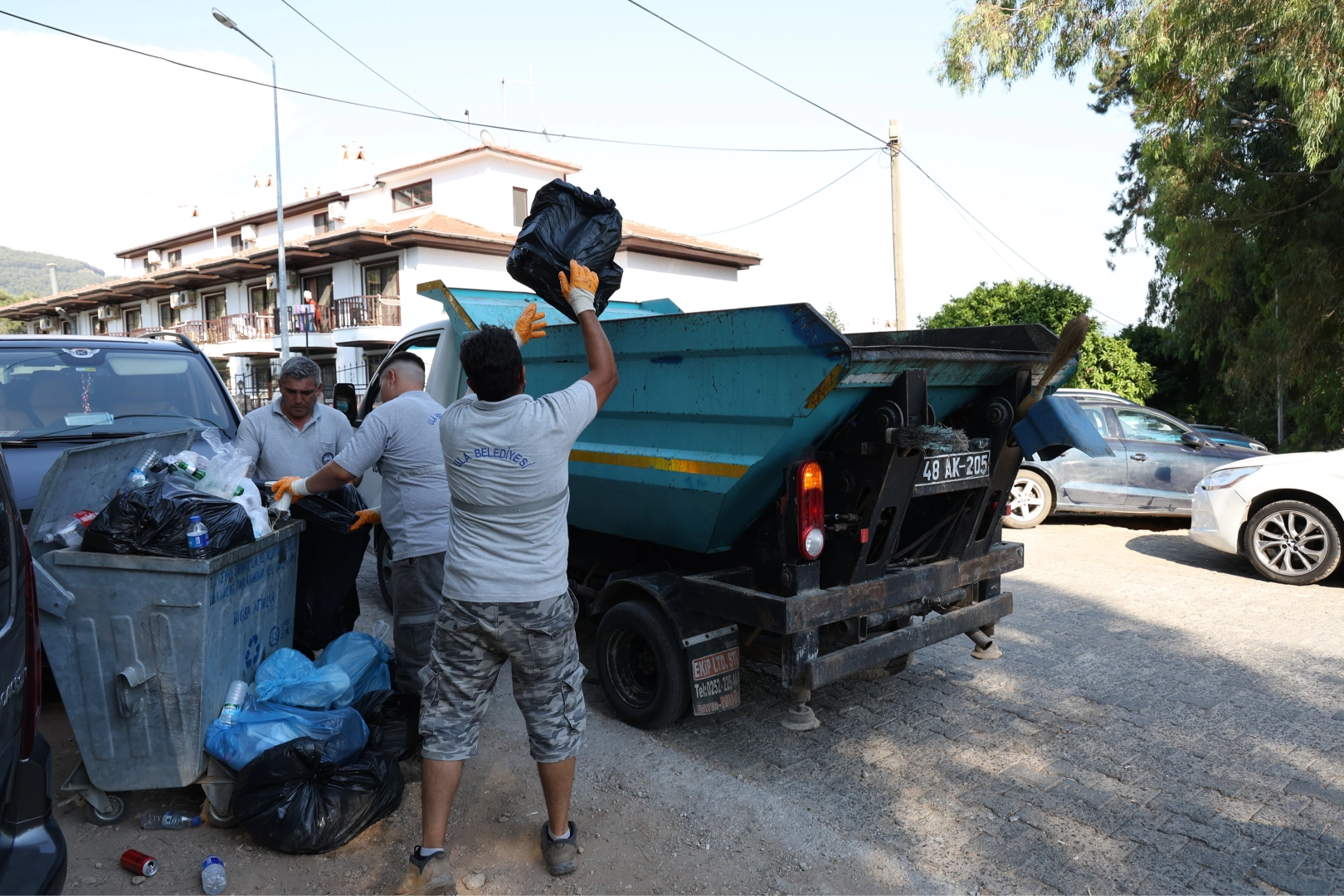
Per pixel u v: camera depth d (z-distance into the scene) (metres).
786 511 3.69
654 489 4.19
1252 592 6.99
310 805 3.10
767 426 3.66
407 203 34.22
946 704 4.62
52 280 55.44
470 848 3.21
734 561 4.33
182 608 3.10
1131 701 4.65
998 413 4.29
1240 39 10.07
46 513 3.12
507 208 32.03
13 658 2.20
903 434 3.50
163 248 46.25
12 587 2.26
